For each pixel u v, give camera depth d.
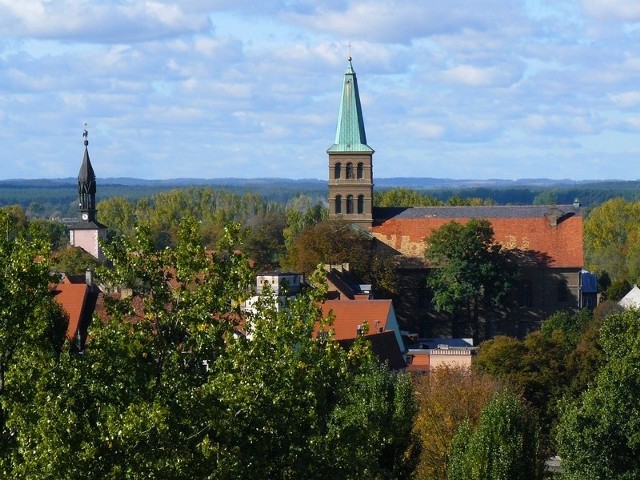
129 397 144.38
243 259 154.75
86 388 146.25
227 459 138.25
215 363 148.75
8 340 149.88
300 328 149.75
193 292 154.38
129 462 134.38
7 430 148.38
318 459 151.50
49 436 134.00
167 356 150.25
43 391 141.25
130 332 151.38
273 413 146.25
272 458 149.00
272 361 147.75
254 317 153.88
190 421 142.12
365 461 158.62
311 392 148.88
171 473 135.25
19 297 150.62
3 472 138.88
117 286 157.50
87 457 131.88
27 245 155.25
